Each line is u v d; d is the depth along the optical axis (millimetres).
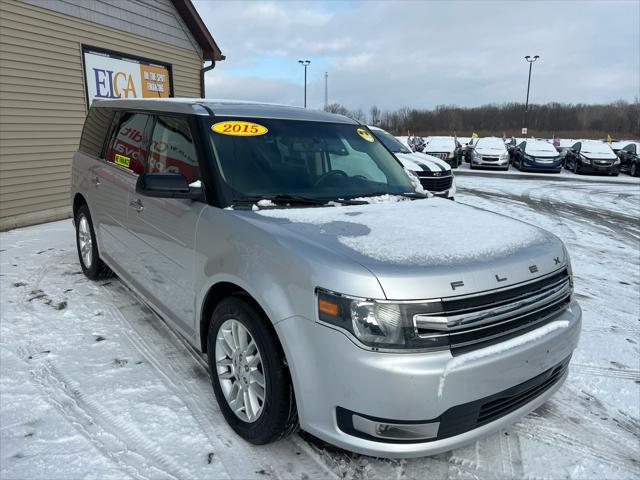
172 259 3059
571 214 10508
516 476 2422
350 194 3182
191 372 3215
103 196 4141
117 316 4039
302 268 2127
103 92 9016
